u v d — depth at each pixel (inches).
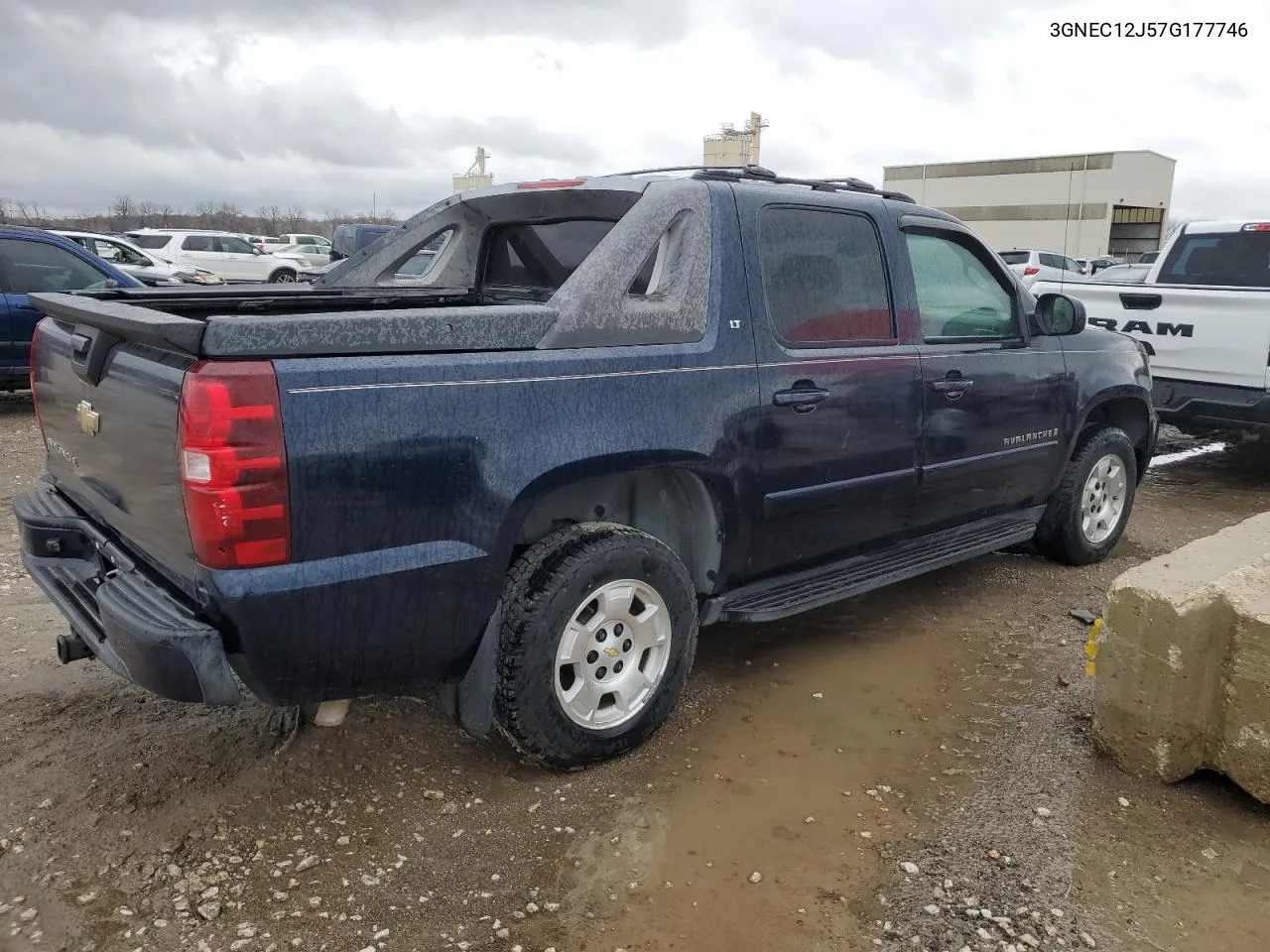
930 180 2030.0
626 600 126.0
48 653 160.6
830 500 150.9
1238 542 137.6
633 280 127.3
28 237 374.9
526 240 169.0
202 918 99.6
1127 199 1733.5
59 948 95.0
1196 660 121.3
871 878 107.7
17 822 114.0
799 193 148.0
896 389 157.6
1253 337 276.7
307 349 99.2
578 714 124.5
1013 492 191.2
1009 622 183.8
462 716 122.9
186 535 98.3
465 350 111.3
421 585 107.6
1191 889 106.4
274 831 114.2
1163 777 125.0
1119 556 226.2
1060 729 141.2
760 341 139.2
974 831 116.2
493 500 111.6
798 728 141.7
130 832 112.9
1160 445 378.0
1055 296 187.9
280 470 96.3
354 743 133.7
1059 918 101.4
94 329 114.5
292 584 98.7
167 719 139.1
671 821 117.6
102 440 115.4
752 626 181.3
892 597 196.7
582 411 118.9
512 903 103.0
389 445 103.3
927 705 149.6
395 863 109.1
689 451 129.3
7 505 247.4
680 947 97.0
